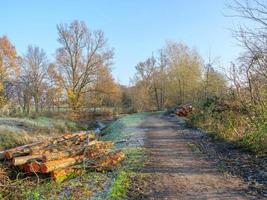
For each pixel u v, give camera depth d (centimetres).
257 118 1539
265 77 1498
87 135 1511
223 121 1952
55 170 1009
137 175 1051
